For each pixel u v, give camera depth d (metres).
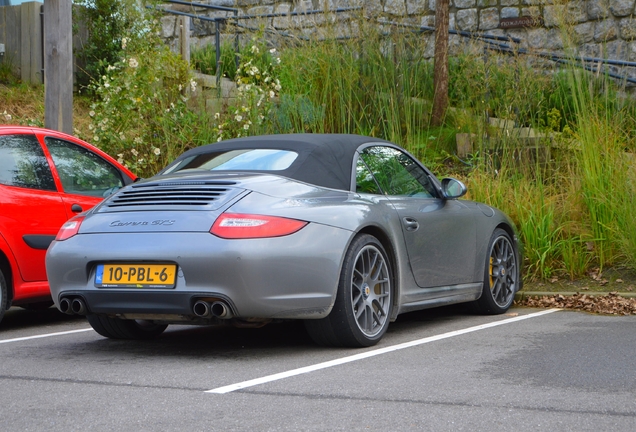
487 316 6.22
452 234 5.67
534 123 9.40
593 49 13.94
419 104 9.98
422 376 3.89
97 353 4.77
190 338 5.36
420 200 5.53
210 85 11.48
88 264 4.42
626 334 5.14
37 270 5.96
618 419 3.07
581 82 8.88
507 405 3.30
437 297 5.51
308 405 3.33
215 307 4.17
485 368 4.08
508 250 6.48
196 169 5.05
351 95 9.84
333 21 10.43
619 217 7.33
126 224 4.43
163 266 4.27
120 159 9.44
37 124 9.89
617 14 13.82
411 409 3.25
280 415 3.17
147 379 3.93
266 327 5.83
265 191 4.45
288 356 4.54
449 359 4.34
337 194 4.80
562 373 3.93
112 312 4.46
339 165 4.98
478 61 9.90
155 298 4.27
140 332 5.28
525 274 7.48
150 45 10.58
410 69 10.30
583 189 7.77
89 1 12.25
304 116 9.60
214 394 3.56
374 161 5.32
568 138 8.84
